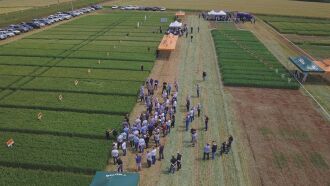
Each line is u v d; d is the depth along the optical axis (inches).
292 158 1536.7
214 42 3526.1
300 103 2105.1
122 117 1840.6
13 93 2137.1
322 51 3376.0
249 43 3494.1
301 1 7460.6
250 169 1460.4
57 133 1665.8
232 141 1653.5
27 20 4559.5
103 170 1401.3
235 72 2573.8
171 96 2153.1
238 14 4768.7
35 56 2935.5
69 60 2834.6
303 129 1788.9
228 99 2137.1
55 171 1402.6
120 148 1573.6
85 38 3595.0
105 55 2974.9
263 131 1760.6
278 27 4407.0
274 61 2896.2
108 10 5625.0
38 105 1964.8
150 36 3713.1
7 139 1608.0
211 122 1844.2
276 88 2331.4
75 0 6697.8
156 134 1578.5
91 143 1583.4
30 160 1441.9
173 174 1418.6
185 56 3029.0
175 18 4783.5
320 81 2492.6
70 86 2258.9
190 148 1601.9
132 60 2849.4
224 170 1451.8
